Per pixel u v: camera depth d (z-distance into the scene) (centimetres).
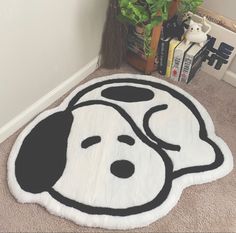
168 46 158
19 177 129
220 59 166
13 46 118
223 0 150
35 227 119
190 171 135
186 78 167
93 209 122
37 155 135
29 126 143
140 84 164
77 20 139
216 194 132
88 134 143
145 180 131
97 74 170
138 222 120
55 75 148
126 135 144
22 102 139
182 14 161
